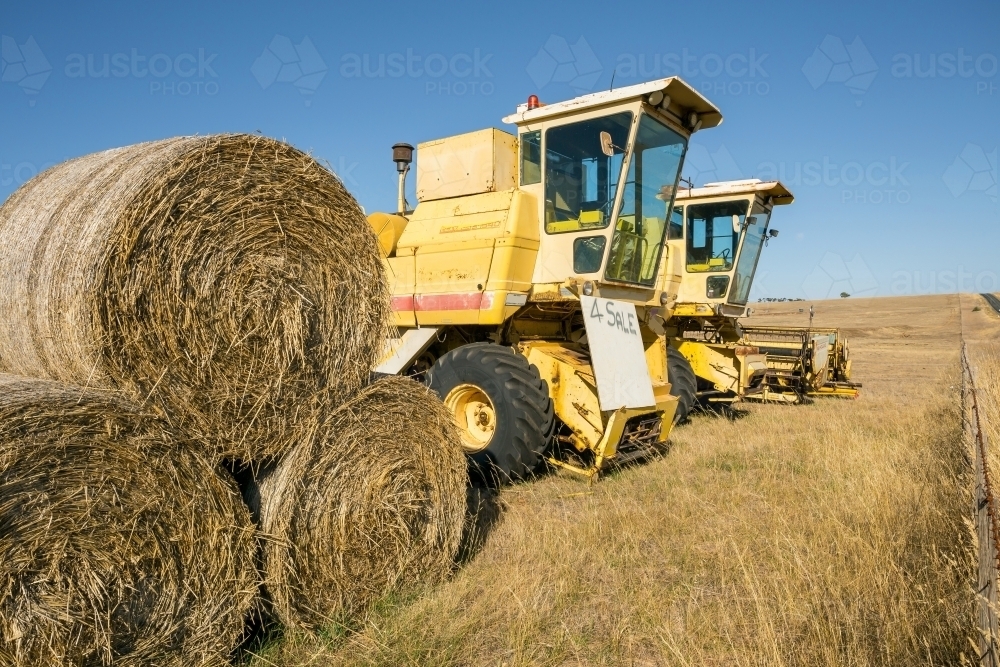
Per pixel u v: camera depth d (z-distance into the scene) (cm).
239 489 278
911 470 527
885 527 389
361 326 327
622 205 581
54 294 251
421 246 649
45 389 233
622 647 297
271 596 292
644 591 346
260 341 287
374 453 323
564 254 604
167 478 246
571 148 601
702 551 404
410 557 338
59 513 218
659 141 634
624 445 573
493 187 632
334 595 308
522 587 344
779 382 1118
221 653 261
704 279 1028
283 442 296
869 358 2236
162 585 242
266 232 289
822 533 404
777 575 350
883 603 298
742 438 739
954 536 358
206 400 270
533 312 645
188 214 263
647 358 690
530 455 540
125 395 246
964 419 649
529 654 285
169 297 258
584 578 362
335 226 318
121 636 231
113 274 243
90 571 224
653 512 473
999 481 423
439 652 286
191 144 269
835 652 267
